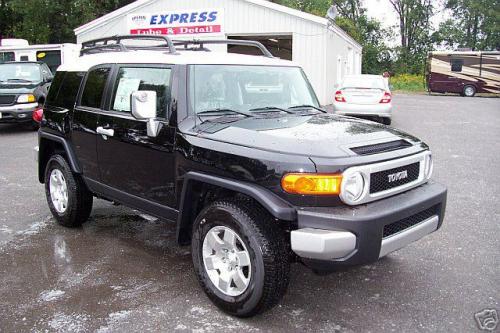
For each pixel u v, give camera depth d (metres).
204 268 3.78
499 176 8.10
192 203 4.02
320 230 3.23
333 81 21.39
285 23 19.52
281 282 3.42
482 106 22.55
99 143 4.82
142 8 21.44
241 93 4.43
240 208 3.52
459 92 31.98
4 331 3.44
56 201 5.63
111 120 4.64
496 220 5.82
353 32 47.38
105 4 31.30
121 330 3.45
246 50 24.91
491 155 9.95
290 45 25.44
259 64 4.71
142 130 4.29
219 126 3.93
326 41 19.14
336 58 22.11
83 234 5.40
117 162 4.64
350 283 4.21
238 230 3.47
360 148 3.55
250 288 3.44
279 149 3.44
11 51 18.97
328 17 20.55
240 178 3.52
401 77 47.00
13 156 9.77
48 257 4.75
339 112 13.65
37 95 12.89
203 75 4.25
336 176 3.27
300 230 3.25
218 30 20.52
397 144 3.84
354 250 3.25
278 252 3.40
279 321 3.58
